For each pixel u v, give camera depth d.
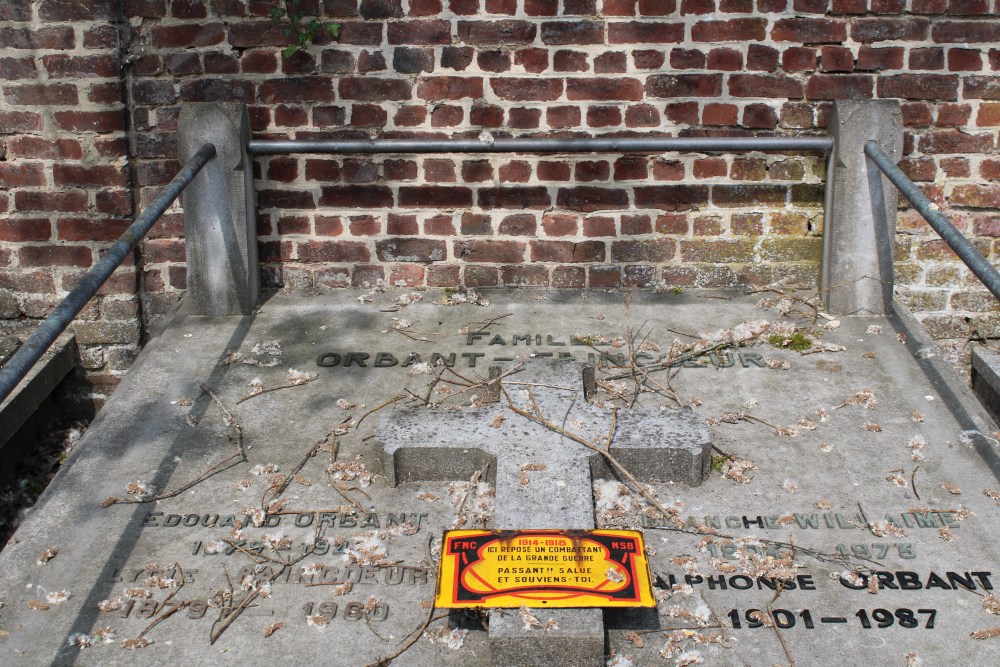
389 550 2.70
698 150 3.87
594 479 2.95
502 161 3.99
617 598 2.42
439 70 3.91
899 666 2.32
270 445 3.14
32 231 4.03
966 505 2.83
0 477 3.75
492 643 2.33
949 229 3.04
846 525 2.76
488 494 2.88
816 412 3.26
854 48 3.87
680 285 4.12
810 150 3.91
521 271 4.13
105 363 4.18
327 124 3.97
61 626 2.45
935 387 3.38
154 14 3.86
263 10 3.86
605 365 3.55
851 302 3.84
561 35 3.87
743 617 2.47
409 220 4.08
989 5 3.81
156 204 3.25
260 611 2.50
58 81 3.87
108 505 2.87
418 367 3.53
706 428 2.98
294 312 3.96
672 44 3.88
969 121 3.93
